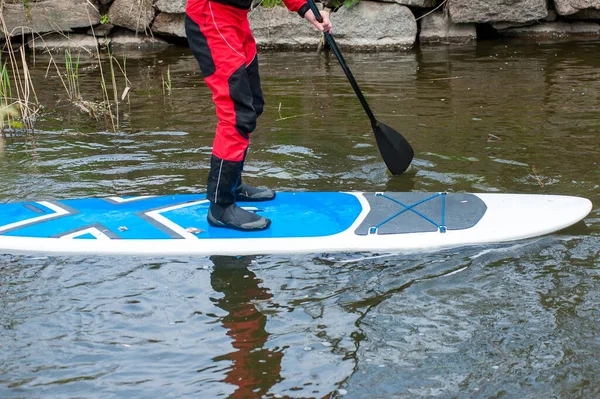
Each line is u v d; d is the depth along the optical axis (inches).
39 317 100.4
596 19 310.7
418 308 102.0
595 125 185.6
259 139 185.9
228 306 103.6
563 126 186.2
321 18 132.8
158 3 318.3
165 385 85.4
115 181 156.1
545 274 110.2
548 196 134.6
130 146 182.2
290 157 171.0
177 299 105.7
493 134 182.5
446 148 172.9
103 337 95.7
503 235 121.3
